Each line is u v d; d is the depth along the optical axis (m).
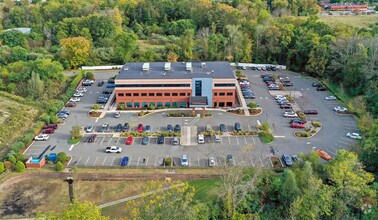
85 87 136.00
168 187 79.12
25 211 74.38
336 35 153.25
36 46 177.62
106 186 81.75
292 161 87.25
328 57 140.62
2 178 82.62
